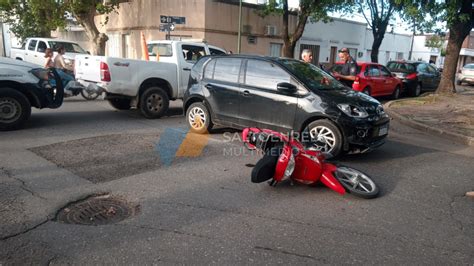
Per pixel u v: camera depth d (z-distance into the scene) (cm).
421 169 611
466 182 555
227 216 407
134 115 982
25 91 763
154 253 329
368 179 498
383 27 2309
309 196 473
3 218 381
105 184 484
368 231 387
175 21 1570
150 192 466
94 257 319
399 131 948
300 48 2539
